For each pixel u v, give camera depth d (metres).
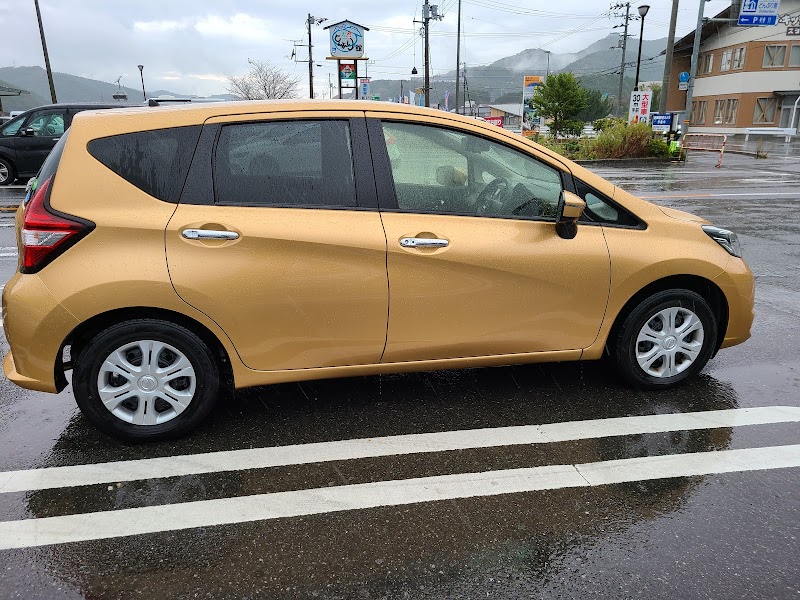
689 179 16.62
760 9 22.33
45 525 2.50
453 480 2.82
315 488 2.76
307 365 3.16
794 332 4.84
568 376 3.97
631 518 2.54
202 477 2.85
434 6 39.84
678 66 54.12
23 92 65.31
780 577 2.20
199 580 2.21
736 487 2.75
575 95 35.03
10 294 2.87
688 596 2.12
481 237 3.19
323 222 3.00
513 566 2.27
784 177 16.98
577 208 3.13
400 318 3.16
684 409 3.51
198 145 2.94
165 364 3.05
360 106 3.14
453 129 3.22
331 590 2.16
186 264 2.87
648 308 3.53
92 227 2.80
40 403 3.64
